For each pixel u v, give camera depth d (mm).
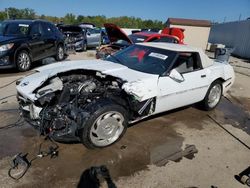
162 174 2977
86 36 15320
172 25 23234
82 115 3096
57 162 3049
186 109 5238
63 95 3445
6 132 3707
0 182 2652
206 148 3678
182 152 3504
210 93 4992
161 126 4293
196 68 4602
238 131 4379
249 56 17625
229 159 3430
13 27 8375
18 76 7258
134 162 3170
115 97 3387
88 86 3582
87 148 3361
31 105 3365
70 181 2738
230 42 22094
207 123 4613
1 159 3043
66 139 3178
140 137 3826
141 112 3639
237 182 2947
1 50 7195
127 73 3840
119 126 3469
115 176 2873
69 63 4438
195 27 23500
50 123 3184
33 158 3096
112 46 8484
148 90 3568
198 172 3074
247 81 8938
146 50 4535
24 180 2703
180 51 4258
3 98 5191
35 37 8469
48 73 3816
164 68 4016
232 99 6395
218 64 5176
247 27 18469
